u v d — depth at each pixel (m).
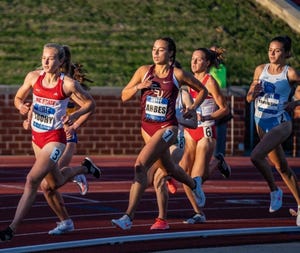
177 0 67.31
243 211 26.98
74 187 34.09
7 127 50.75
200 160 23.89
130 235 21.22
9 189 33.75
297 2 69.75
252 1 69.25
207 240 20.81
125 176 39.69
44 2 64.94
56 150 20.05
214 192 33.38
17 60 57.91
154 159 21.36
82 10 64.31
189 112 22.14
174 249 19.55
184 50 60.91
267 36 65.06
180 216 25.47
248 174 41.94
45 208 26.97
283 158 23.98
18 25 61.72
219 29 64.38
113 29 62.28
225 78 53.12
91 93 51.69
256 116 23.94
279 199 24.31
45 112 20.08
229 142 53.16
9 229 19.83
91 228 22.70
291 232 22.25
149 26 63.22
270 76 23.69
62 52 20.09
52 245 19.44
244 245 20.20
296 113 54.81
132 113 52.22
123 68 57.91
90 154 51.94
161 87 21.38
